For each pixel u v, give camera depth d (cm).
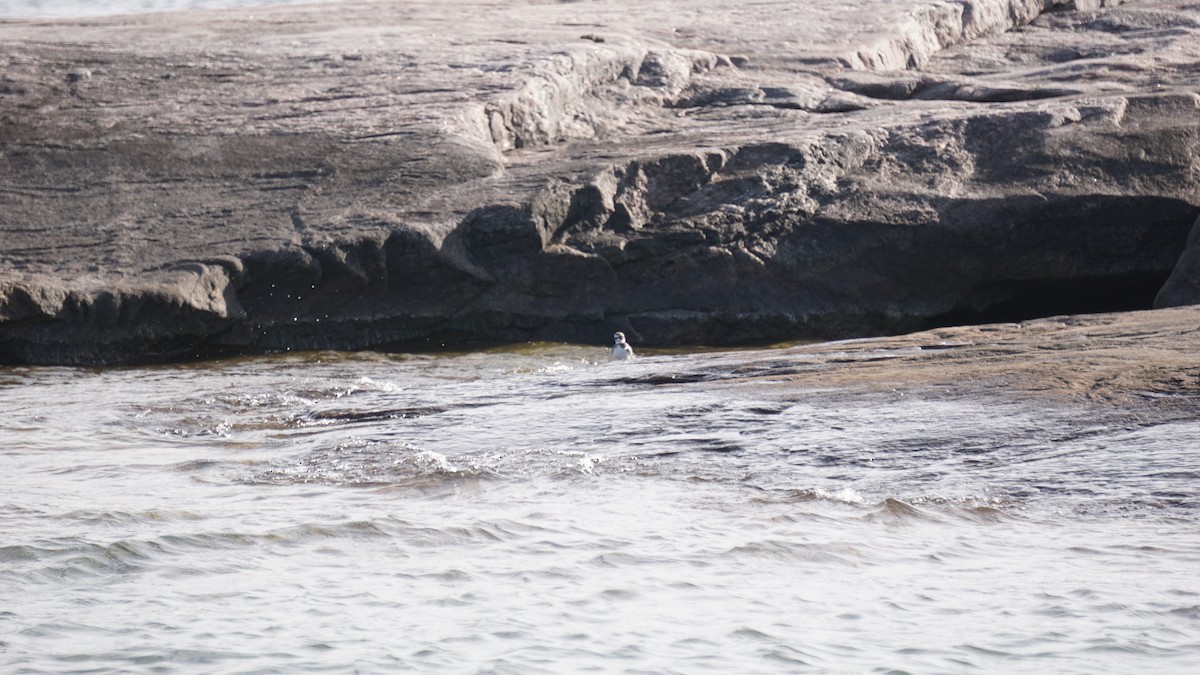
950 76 9931
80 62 9381
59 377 6856
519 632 2786
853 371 5250
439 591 3052
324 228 7794
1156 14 11781
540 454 4447
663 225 8175
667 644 2733
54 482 4269
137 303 7300
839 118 9062
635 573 3198
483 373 6912
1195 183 8319
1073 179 8306
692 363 5766
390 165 8262
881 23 10819
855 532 3547
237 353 7669
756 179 8312
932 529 3569
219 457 4694
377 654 2644
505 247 7931
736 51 10244
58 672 2519
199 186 8131
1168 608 2942
